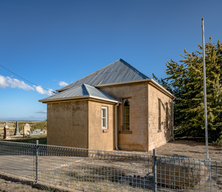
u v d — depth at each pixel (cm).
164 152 1051
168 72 2327
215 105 1526
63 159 805
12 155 916
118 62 1471
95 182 521
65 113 1036
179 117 2039
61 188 489
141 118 1116
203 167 466
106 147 1066
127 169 643
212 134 1661
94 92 1082
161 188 469
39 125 3131
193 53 2238
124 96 1180
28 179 567
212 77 1645
